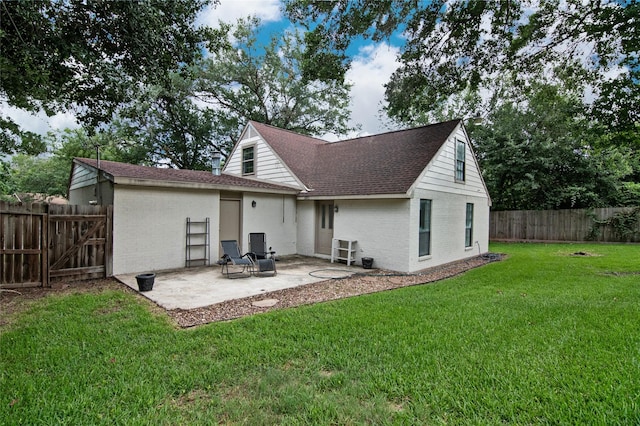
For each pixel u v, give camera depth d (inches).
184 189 361.4
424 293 249.8
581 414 93.7
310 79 384.5
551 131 688.4
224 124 876.0
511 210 781.3
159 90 691.4
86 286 269.3
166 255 347.6
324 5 331.0
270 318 183.9
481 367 123.6
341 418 94.7
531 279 302.4
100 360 132.0
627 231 625.3
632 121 295.4
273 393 108.3
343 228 414.0
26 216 258.1
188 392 109.8
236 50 856.9
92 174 396.2
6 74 205.0
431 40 345.7
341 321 178.7
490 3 307.0
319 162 524.4
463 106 820.6
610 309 195.6
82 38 232.4
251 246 376.8
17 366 126.7
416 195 359.9
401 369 123.0
